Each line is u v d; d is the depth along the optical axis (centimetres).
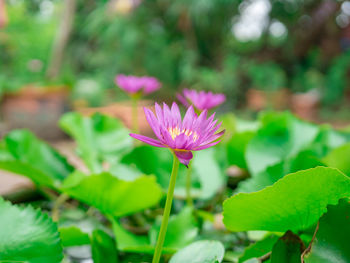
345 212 56
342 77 522
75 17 452
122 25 412
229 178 114
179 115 54
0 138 237
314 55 596
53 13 484
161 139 50
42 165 92
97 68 484
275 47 585
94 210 95
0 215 58
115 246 71
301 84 561
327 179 53
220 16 476
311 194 55
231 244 80
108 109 231
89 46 491
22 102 262
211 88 456
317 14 552
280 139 96
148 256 69
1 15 248
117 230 70
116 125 111
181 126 53
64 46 359
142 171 88
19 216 58
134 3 358
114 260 68
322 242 55
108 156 104
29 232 57
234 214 58
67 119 106
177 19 459
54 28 447
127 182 69
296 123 99
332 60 590
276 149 94
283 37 575
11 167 79
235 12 492
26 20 454
